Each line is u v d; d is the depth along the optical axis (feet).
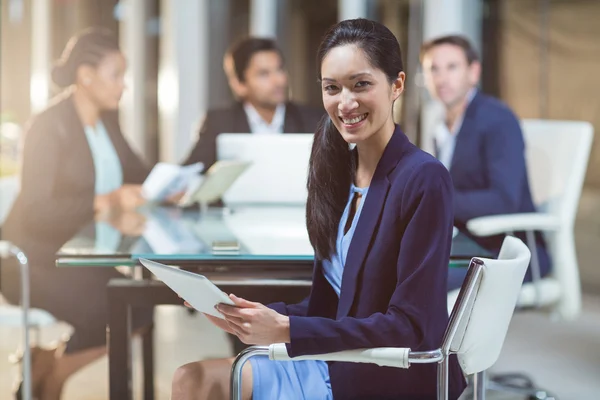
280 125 15.75
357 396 7.38
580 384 14.11
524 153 13.69
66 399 13.57
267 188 13.82
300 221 11.57
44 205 12.42
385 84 7.11
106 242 9.75
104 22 30.83
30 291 12.03
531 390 13.19
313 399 7.48
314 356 6.72
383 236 7.08
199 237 10.09
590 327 17.56
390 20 23.76
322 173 7.68
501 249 8.11
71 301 11.93
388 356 6.68
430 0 22.30
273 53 15.49
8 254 11.10
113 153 14.05
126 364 9.21
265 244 9.57
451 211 6.98
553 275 13.37
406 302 6.77
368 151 7.45
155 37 30.30
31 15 31.48
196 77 28.89
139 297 9.16
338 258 7.66
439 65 14.23
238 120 15.66
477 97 14.07
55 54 31.50
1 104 31.55
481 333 6.93
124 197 13.39
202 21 28.81
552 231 13.48
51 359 12.12
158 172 13.08
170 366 15.31
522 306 12.59
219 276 9.14
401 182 7.04
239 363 6.98
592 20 20.24
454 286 11.35
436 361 6.70
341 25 7.19
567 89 20.81
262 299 9.12
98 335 11.99
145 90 30.35
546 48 21.02
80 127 13.00
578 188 13.65
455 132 14.44
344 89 7.09
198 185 12.34
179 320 18.81
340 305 7.31
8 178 13.42
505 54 21.71
